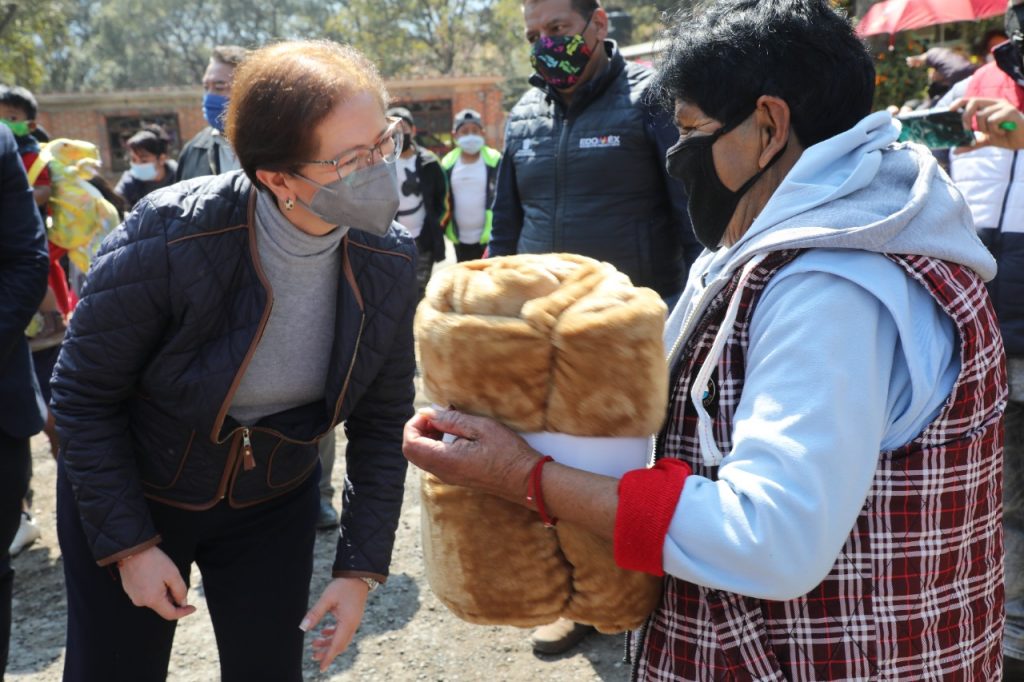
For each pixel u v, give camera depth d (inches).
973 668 49.9
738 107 50.0
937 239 46.0
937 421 46.4
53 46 1391.5
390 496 74.5
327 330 68.7
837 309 44.3
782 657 47.8
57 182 161.8
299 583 77.6
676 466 47.4
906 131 89.9
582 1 121.5
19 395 93.6
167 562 67.2
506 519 50.6
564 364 47.2
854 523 45.4
